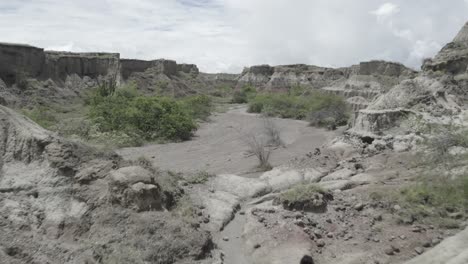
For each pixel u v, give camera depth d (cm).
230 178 1295
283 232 858
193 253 779
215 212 1009
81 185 873
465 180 959
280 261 752
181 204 986
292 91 6219
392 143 1518
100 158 952
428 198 945
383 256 747
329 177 1262
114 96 3183
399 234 820
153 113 2538
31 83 4200
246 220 977
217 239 891
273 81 8075
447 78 2102
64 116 3294
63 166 873
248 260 805
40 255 680
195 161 1811
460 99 1988
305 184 1156
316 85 7544
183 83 7044
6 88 3828
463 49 2483
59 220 794
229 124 3419
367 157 1435
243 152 1984
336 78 7600
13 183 823
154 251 753
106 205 849
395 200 960
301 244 805
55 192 838
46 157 879
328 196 1030
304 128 2995
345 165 1371
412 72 4903
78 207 836
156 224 825
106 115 2503
